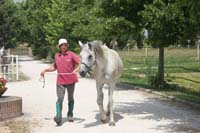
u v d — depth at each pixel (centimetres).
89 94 1830
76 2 3556
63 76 1148
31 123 1170
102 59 1113
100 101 1153
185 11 1412
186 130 1055
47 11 4528
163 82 2055
